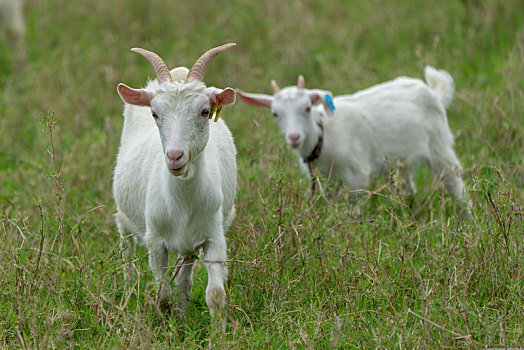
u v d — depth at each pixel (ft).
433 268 26.73
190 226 26.48
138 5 72.79
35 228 32.71
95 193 38.86
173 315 26.61
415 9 68.49
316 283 28.48
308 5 75.82
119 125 46.83
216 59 60.64
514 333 23.54
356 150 39.04
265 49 63.67
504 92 47.01
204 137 24.34
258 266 27.50
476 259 27.37
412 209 37.40
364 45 64.18
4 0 69.77
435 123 40.78
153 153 27.91
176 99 23.71
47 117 28.45
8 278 26.55
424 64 53.31
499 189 28.17
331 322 25.40
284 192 31.50
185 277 28.58
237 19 67.82
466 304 24.64
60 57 63.72
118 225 31.42
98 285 26.11
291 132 36.86
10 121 51.13
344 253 29.01
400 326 24.08
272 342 24.62
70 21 73.67
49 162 40.78
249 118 47.34
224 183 28.99
